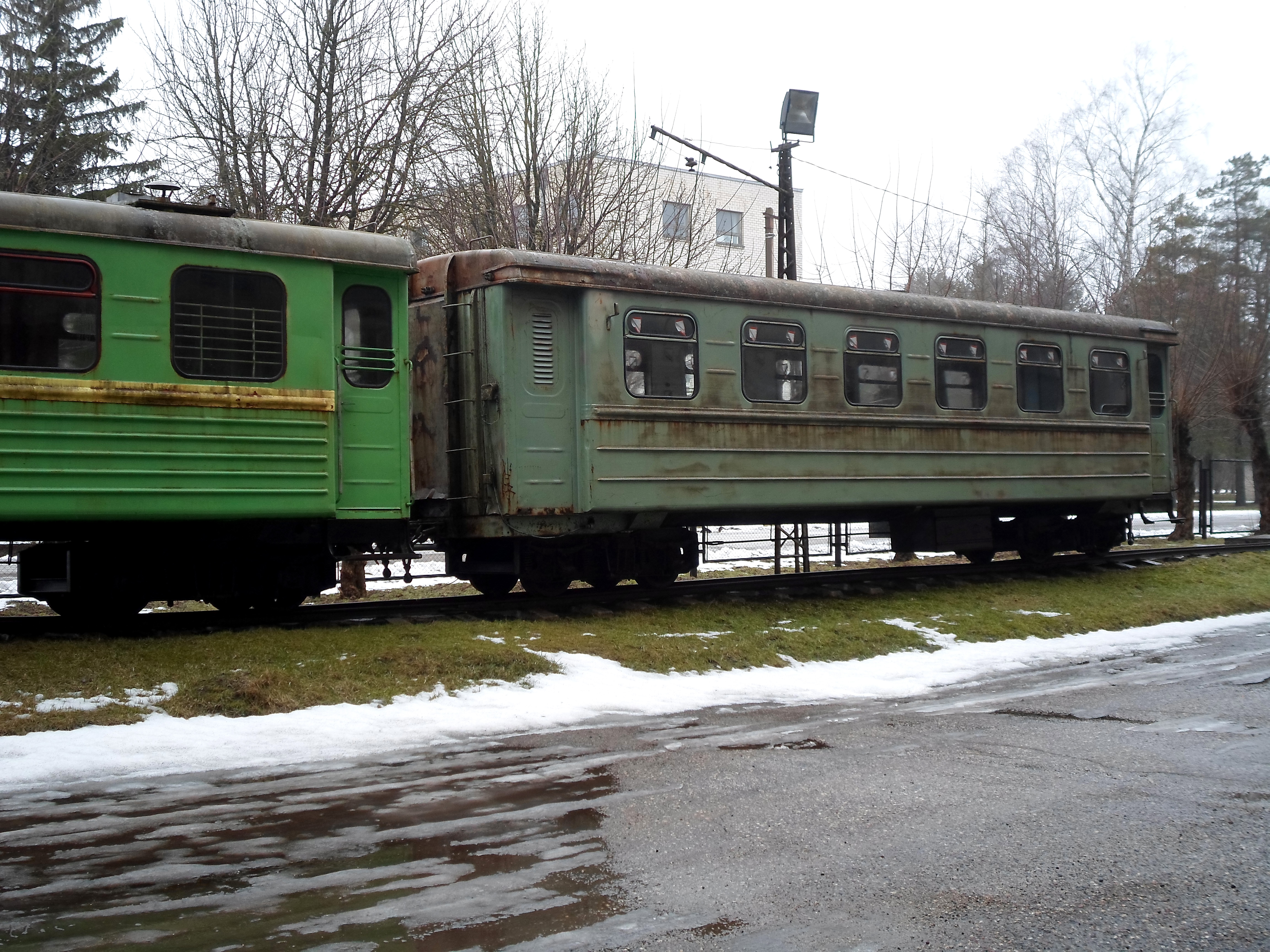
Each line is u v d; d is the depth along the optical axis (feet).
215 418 32.83
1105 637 43.11
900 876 16.52
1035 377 54.39
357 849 17.67
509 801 20.42
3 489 30.01
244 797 20.68
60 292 30.94
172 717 26.00
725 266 73.46
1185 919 14.87
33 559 33.63
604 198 60.08
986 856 17.40
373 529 37.17
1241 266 94.43
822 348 46.44
